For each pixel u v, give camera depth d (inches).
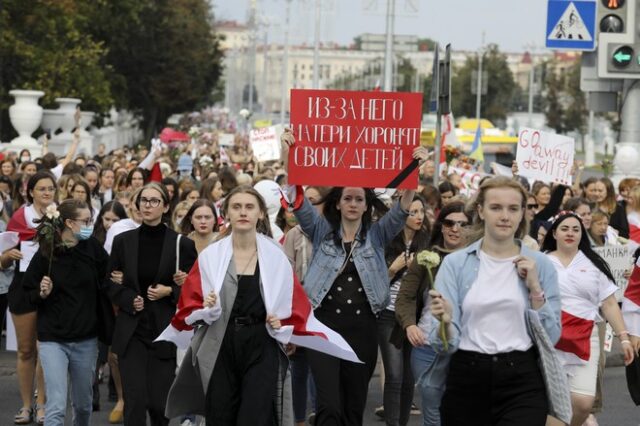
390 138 366.6
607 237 557.9
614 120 3747.5
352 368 358.0
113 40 2348.7
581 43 792.3
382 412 465.7
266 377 315.9
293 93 368.5
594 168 2677.2
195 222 448.5
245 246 321.1
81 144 1627.7
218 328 315.6
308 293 360.5
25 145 1355.8
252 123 3309.5
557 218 374.0
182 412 330.0
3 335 659.4
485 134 2036.2
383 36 1723.7
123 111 3043.8
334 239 364.8
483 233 295.0
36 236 378.6
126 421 369.4
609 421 459.2
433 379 291.9
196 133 1700.3
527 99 5034.5
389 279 380.5
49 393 372.8
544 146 609.6
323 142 366.6
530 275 279.0
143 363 372.2
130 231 381.1
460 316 283.4
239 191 321.7
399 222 365.4
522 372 280.2
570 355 369.7
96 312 383.9
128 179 654.5
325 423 346.6
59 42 1699.1
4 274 543.8
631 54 773.9
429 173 928.9
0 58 1590.8
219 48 3201.3
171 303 377.4
